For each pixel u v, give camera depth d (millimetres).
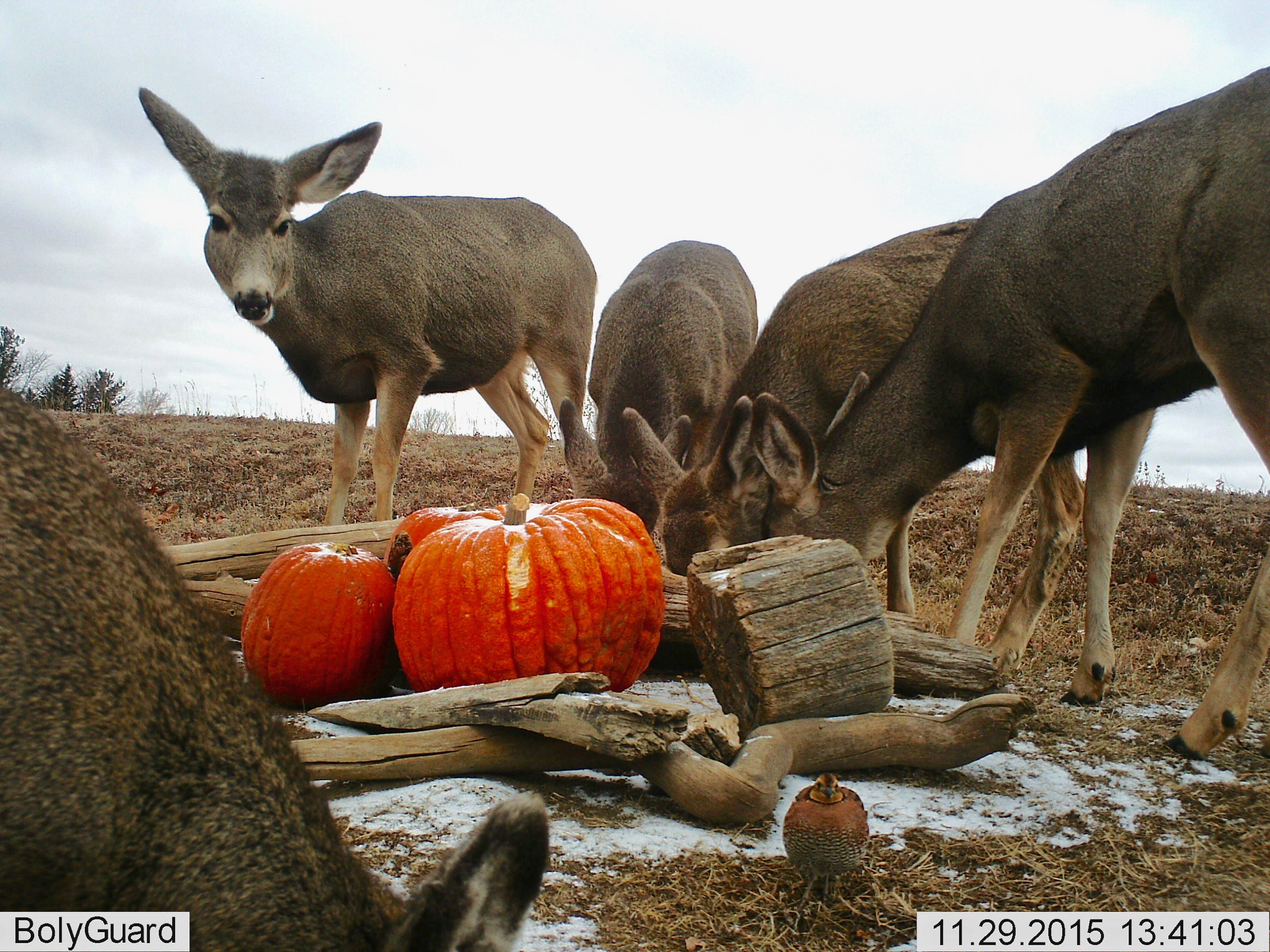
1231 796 1101
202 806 521
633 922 796
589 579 1274
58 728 509
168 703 540
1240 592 2387
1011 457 1544
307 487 3479
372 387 2711
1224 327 1231
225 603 1655
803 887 867
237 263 2396
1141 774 1174
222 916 495
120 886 513
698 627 1249
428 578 1293
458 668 1262
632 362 2797
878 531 1812
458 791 1034
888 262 2053
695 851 927
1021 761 1217
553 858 892
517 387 3275
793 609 1155
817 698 1152
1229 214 1223
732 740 1046
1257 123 1223
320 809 557
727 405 2139
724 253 3279
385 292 2609
